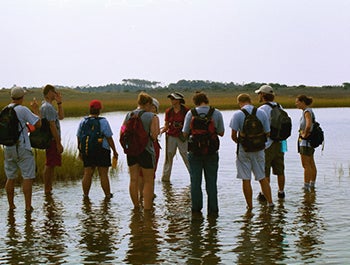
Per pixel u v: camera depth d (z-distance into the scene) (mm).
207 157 9344
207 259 6777
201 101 9422
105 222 8828
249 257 6820
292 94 148875
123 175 14016
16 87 9797
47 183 11508
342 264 6488
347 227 8195
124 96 126812
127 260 6809
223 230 8156
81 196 11133
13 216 9352
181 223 8664
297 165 15352
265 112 10312
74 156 14242
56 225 8672
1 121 9617
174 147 13047
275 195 10820
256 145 9344
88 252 7176
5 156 9852
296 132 28672
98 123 10859
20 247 7441
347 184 12016
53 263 6730
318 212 9234
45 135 11000
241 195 10914
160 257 6898
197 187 9398
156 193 11406
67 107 53812
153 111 11445
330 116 44781
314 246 7246
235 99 87812
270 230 8102
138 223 8719
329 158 16969
